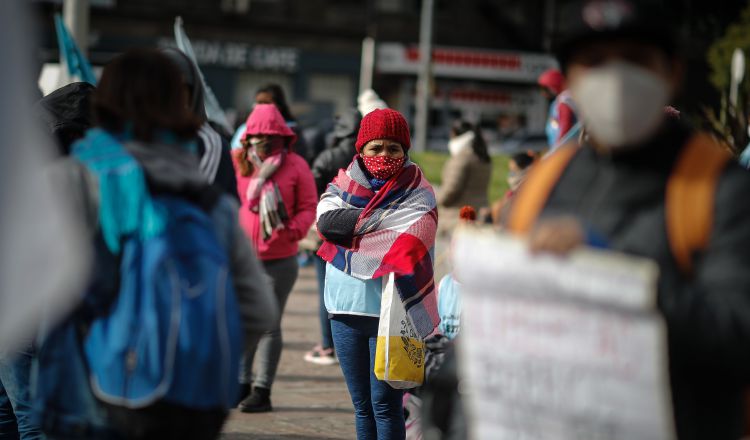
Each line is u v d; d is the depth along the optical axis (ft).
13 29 10.11
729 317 9.46
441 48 178.09
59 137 18.53
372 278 20.49
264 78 174.29
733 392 9.91
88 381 12.07
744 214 9.73
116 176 12.14
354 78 176.55
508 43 182.60
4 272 10.02
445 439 11.62
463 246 10.35
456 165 43.06
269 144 27.12
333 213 20.95
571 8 10.34
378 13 176.14
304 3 173.47
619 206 10.17
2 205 10.02
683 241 9.84
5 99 10.07
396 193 20.77
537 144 149.69
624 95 9.89
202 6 169.07
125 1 165.27
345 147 33.50
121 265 12.03
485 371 10.36
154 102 12.75
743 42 106.63
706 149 10.14
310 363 32.96
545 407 10.03
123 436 11.96
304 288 47.29
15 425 20.61
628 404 9.62
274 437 24.75
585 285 9.63
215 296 12.13
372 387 20.70
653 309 9.62
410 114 177.99
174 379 11.82
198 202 12.64
